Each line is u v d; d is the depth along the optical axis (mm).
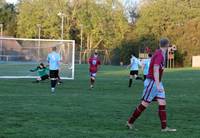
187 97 20328
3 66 38156
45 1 99312
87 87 26375
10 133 9969
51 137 9570
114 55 98062
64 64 36438
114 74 45531
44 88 24844
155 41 91812
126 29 100500
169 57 83125
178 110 15047
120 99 18609
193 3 100188
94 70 25844
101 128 10867
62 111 14047
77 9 100188
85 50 96438
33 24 99875
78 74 44781
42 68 30047
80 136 9734
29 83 29156
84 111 14156
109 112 14000
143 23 95062
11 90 22812
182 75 45812
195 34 88250
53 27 98812
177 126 11492
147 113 13914
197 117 13312
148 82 10570
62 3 98688
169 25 93625
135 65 27469
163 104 10609
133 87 27109
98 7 100750
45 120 12062
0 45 38156
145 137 9758
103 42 102500
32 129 10547
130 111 14312
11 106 15180
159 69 10336
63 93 21484
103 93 21984
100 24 100438
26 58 38000
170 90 24938
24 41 38094
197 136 9992
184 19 94750
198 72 54562
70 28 100875
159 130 10734
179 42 89125
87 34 101438
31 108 14680
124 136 9812
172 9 94500
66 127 10938
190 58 88375
